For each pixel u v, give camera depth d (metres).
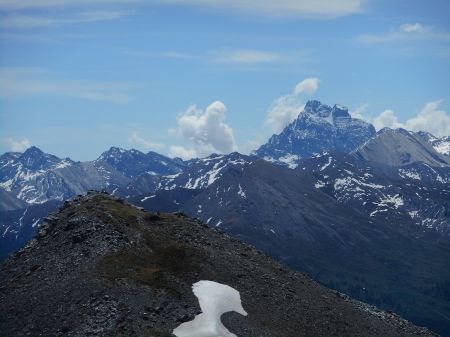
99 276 135.50
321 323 145.00
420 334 160.62
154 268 142.88
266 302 144.50
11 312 130.25
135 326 122.88
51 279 137.88
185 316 127.38
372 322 157.00
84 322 123.69
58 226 157.38
